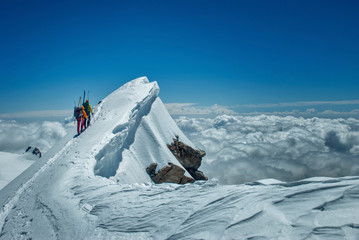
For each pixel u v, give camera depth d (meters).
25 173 15.64
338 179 4.48
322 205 3.70
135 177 16.47
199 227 4.21
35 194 9.66
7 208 9.57
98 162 13.41
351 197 3.70
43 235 6.09
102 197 7.23
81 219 6.02
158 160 18.77
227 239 3.61
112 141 15.29
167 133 22.67
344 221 3.23
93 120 21.03
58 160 13.86
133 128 20.27
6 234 6.96
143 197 6.68
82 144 15.01
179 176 18.47
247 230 3.65
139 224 5.08
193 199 5.66
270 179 5.65
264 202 4.31
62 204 7.36
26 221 7.40
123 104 21.69
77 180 9.42
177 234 4.25
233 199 4.88
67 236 5.53
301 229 3.32
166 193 6.71
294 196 4.27
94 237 5.06
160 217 5.16
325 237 3.04
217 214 4.44
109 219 5.66
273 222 3.64
